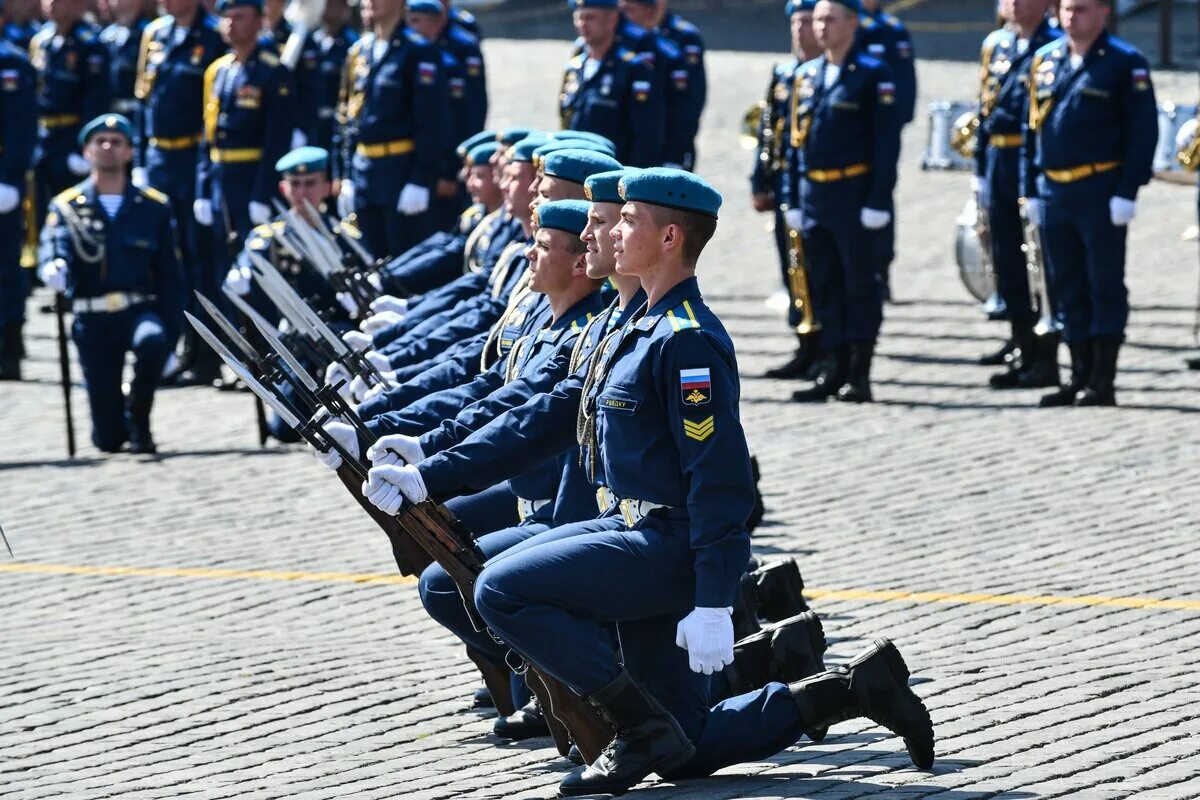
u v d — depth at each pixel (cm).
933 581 1866
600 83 3112
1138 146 2520
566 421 1249
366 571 2030
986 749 1299
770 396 2831
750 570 1537
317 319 1700
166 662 1700
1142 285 3497
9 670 1691
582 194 1420
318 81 3406
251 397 3023
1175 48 5106
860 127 2720
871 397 2769
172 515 2309
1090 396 2639
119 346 2653
